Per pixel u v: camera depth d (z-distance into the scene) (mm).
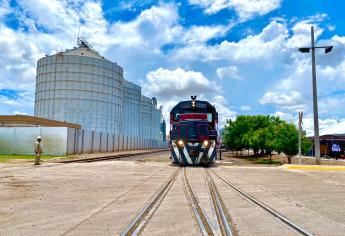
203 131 24875
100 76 78062
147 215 7664
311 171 22188
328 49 25719
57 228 6410
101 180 14859
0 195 10367
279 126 38250
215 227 6590
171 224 6793
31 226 6562
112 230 6266
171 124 26703
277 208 8758
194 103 26000
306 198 10594
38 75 78062
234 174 19203
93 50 86250
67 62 75250
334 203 9695
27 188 12008
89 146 49438
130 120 111812
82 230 6258
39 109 76250
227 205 9109
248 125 54688
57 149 39812
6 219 7168
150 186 12875
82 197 10109
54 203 9078
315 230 6535
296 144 32781
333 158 44969
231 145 61344
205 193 11203
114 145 63750
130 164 26516
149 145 109312
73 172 18719
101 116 77750
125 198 9961
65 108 74375
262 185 13945
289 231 6410
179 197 10297
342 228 6711
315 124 26094
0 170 19016
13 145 40438
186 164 25500
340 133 46844
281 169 23625
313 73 26281
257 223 7039
